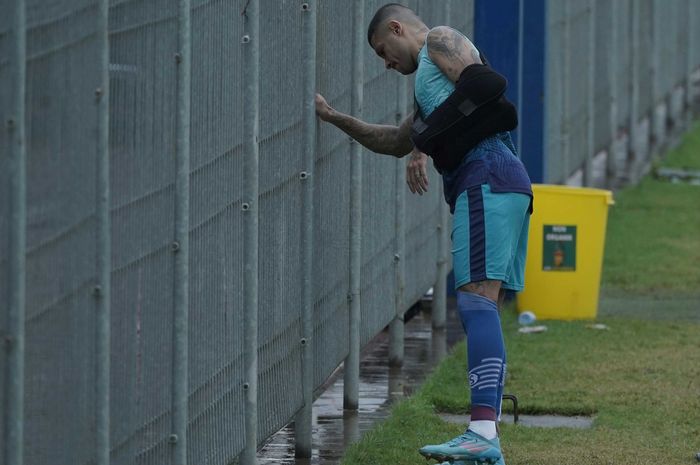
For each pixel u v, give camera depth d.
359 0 26.64
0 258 13.32
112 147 15.49
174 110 17.11
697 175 72.31
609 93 70.31
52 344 14.33
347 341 27.17
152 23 16.34
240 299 19.92
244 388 20.22
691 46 102.75
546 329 35.94
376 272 29.41
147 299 16.62
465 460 21.39
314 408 28.02
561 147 54.47
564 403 27.84
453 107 21.39
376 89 29.05
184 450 17.61
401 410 26.97
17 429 13.49
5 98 13.20
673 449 24.44
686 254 49.06
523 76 44.06
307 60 22.89
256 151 19.81
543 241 37.66
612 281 44.03
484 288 21.77
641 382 29.81
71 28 14.34
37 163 13.83
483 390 21.52
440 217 36.59
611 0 68.88
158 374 17.05
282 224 22.05
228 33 18.97
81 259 14.80
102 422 15.31
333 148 25.11
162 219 16.92
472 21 41.06
